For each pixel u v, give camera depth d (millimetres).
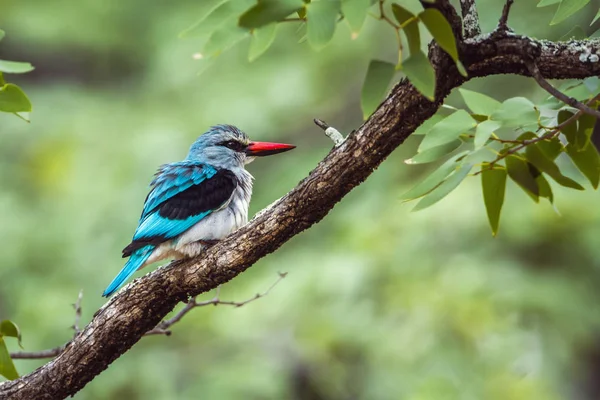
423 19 4004
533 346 11438
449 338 11305
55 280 12992
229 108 14477
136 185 13719
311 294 12000
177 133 14211
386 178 13000
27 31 15523
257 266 13086
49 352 7070
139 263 7582
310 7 3949
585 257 11461
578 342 11555
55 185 14117
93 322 6379
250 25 3936
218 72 14922
